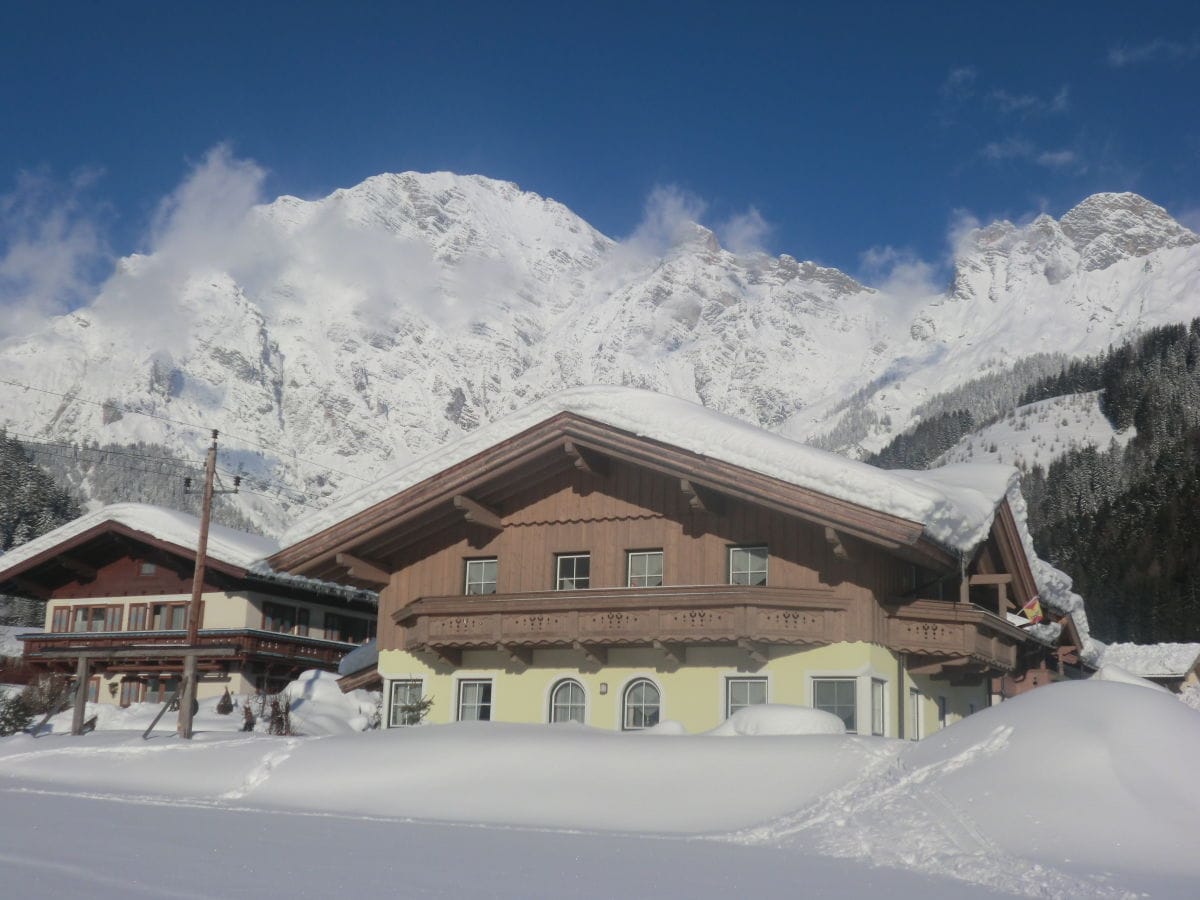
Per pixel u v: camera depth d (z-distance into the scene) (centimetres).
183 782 2086
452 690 2861
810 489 2389
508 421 2742
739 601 2467
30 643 5159
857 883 1198
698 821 1644
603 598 2598
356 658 3831
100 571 5225
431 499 2794
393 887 1094
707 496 2584
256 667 4881
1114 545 11788
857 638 2461
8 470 12638
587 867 1254
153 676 5053
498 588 2850
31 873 1110
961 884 1216
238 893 1038
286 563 2912
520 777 1884
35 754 2381
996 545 2789
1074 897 1139
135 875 1116
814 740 1883
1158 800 1452
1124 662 6531
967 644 2494
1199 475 12494
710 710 2577
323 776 1995
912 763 1712
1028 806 1473
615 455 2602
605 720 2680
